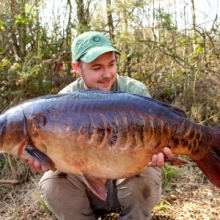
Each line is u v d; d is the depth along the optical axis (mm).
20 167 4422
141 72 5727
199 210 3352
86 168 2320
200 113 4844
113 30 5953
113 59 3006
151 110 2311
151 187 2812
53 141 2289
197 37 5453
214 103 4938
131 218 2873
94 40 2986
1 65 4961
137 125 2283
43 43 5473
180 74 5426
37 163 2424
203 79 5145
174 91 5301
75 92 2412
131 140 2287
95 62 2939
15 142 2359
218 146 2434
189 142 2354
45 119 2291
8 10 5668
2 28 5215
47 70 5195
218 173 2430
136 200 2832
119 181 2854
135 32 5844
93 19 6035
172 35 5766
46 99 2363
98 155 2287
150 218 3234
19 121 2334
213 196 3613
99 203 3045
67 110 2289
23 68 4926
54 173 2869
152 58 5746
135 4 5766
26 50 5613
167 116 2324
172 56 5379
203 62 5430
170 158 2365
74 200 2875
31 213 3600
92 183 2352
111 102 2301
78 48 3020
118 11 5812
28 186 4164
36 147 2344
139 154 2320
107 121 2268
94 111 2275
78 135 2266
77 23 5852
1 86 5027
